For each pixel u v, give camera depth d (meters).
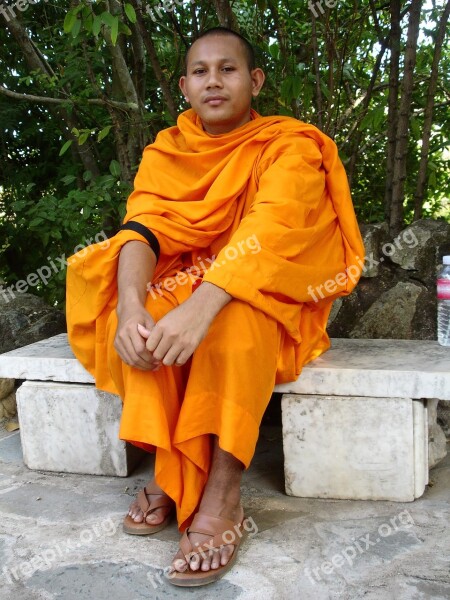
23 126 3.90
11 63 3.78
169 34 3.51
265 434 2.52
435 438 2.10
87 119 3.65
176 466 1.68
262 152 1.95
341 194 2.01
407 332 2.64
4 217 3.88
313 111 3.45
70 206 2.97
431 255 2.65
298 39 3.40
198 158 2.00
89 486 2.08
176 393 1.71
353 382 1.88
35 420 2.19
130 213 1.96
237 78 1.99
